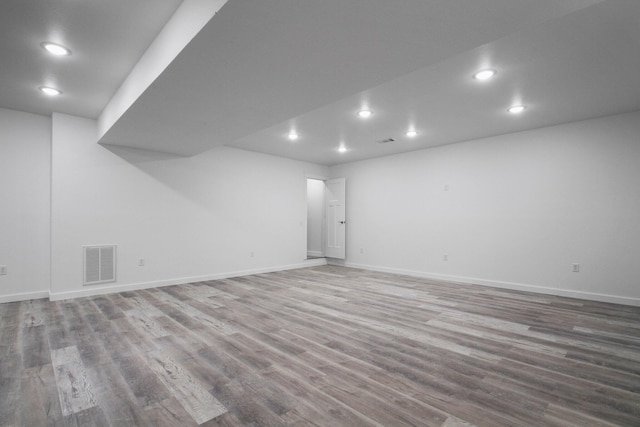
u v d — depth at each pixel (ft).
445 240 19.56
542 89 11.23
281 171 23.24
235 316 12.00
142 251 16.79
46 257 14.80
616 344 9.43
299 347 9.16
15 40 8.54
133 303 13.80
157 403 6.34
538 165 16.14
